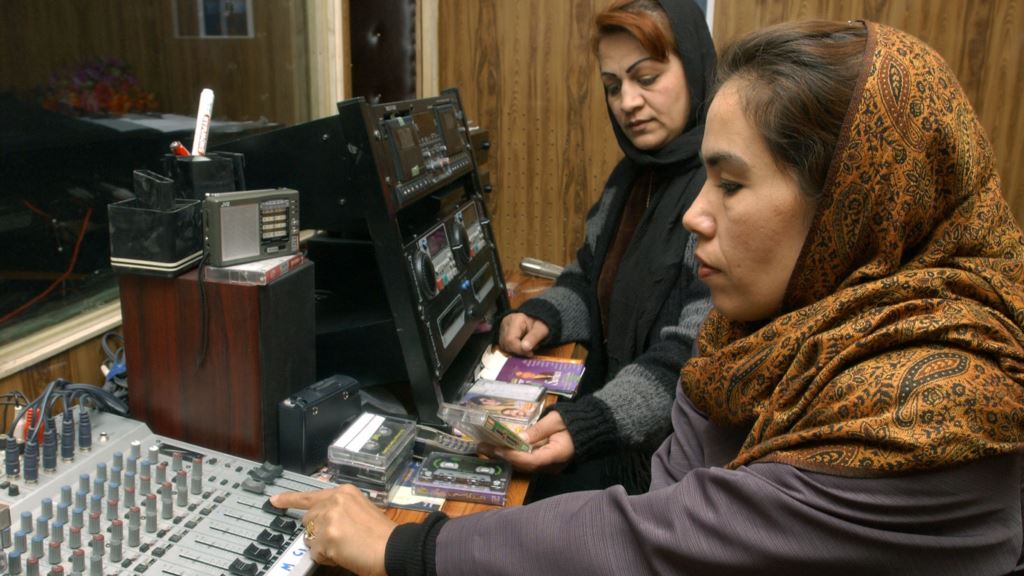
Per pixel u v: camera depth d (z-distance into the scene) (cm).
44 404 104
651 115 151
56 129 128
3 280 119
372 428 113
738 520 65
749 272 74
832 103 66
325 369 131
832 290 72
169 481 98
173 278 107
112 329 131
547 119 259
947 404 58
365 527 85
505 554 75
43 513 88
